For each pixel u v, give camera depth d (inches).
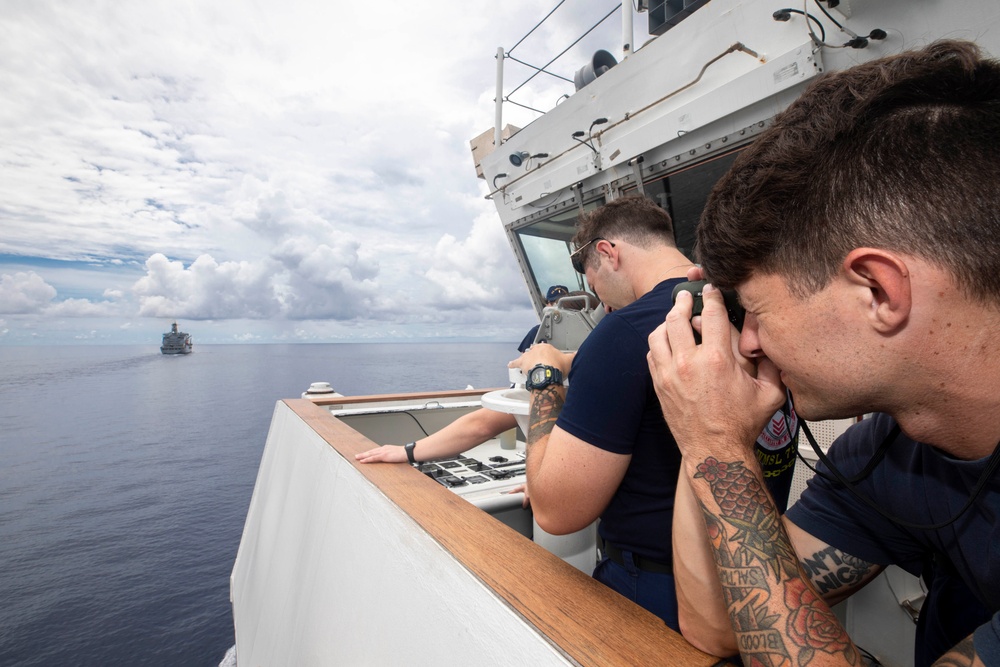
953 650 16.6
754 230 19.4
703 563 24.1
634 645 20.7
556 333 71.2
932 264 16.0
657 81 107.8
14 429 2190.0
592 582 25.6
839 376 18.7
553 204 149.3
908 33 71.7
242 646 83.7
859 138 17.0
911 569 30.3
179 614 713.0
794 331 19.4
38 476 1493.6
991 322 16.2
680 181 113.3
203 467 1612.9
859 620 62.5
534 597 24.1
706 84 98.9
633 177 121.5
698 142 105.0
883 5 73.0
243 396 3115.2
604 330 33.6
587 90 125.6
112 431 2133.4
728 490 21.8
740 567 20.6
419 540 32.7
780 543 20.8
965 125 15.7
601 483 32.5
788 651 18.7
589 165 129.8
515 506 58.3
